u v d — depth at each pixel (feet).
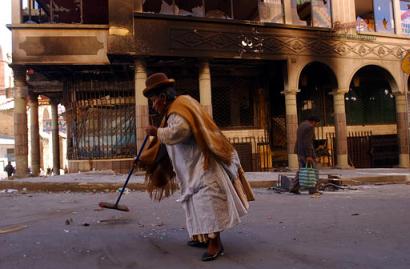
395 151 58.75
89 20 52.19
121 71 44.27
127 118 44.93
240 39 43.16
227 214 10.89
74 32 38.83
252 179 33.12
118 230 15.08
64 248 12.32
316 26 47.60
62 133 107.34
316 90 54.65
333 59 48.34
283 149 52.54
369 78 58.03
